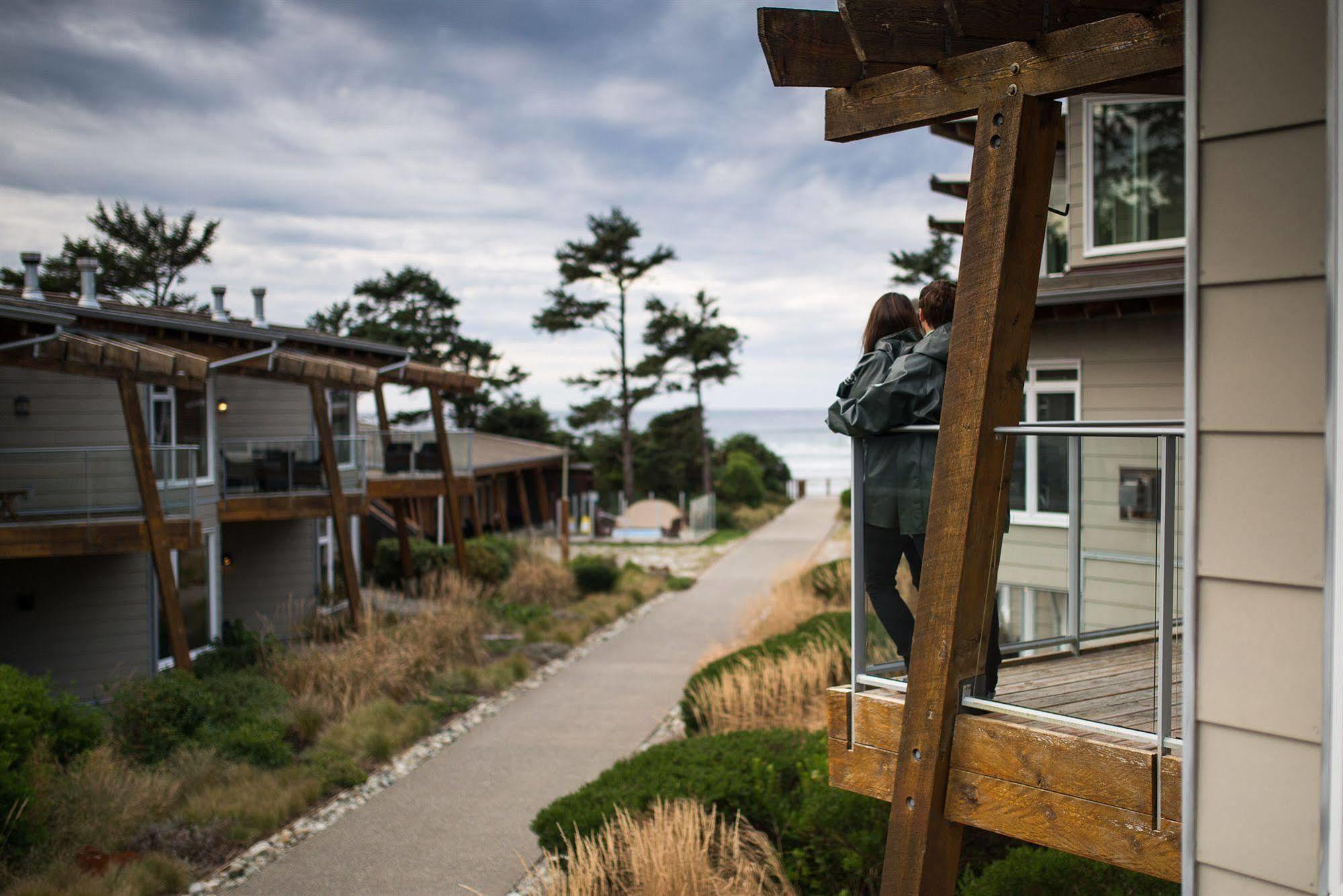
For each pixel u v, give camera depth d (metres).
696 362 41.53
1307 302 1.94
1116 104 10.15
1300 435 1.95
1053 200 11.40
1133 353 9.39
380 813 8.70
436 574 19.56
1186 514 2.12
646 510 35.00
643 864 5.91
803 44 3.15
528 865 7.49
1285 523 1.97
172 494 13.03
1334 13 1.85
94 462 12.62
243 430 17.66
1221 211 2.06
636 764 7.65
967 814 3.02
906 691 3.10
